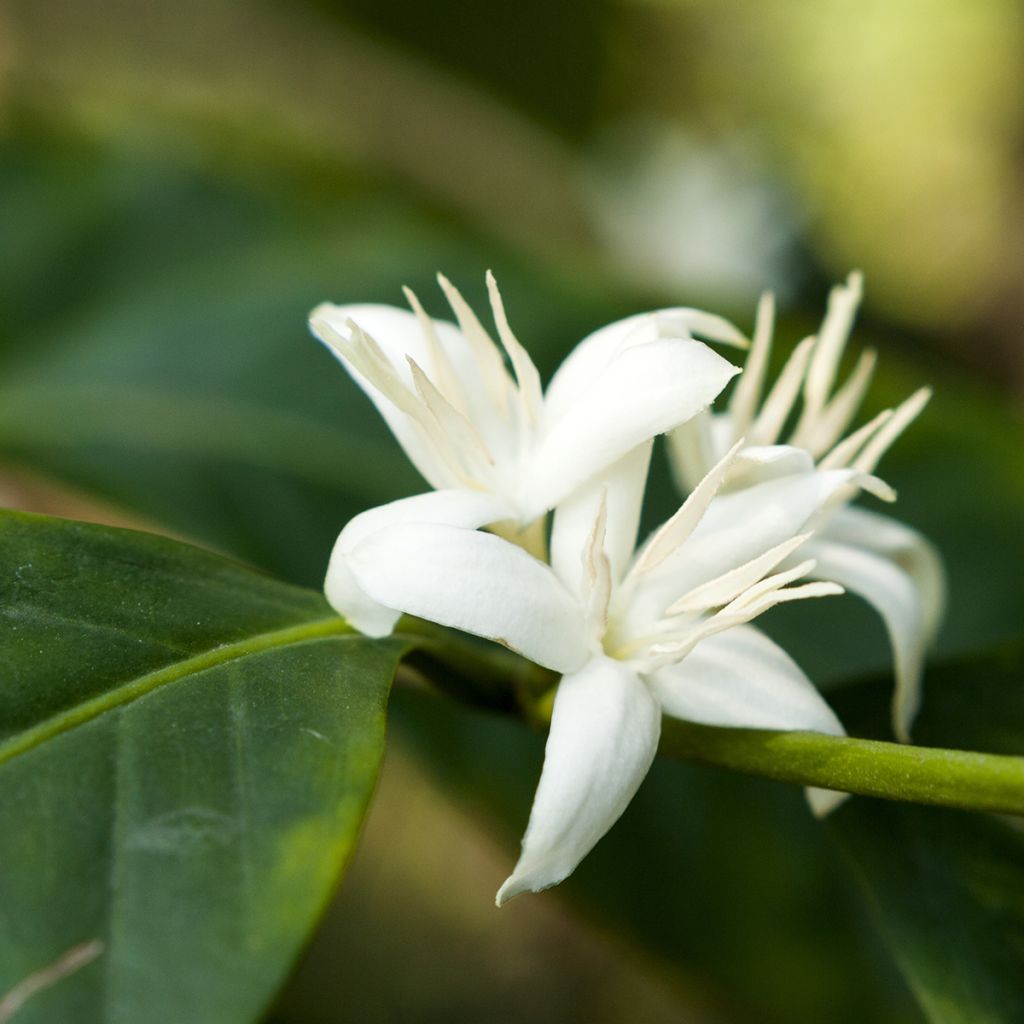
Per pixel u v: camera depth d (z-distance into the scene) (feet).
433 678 0.53
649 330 0.52
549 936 1.12
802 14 1.72
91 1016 0.44
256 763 0.47
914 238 1.77
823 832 0.64
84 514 0.70
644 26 1.48
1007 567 0.69
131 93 1.27
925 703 0.56
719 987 0.64
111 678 0.48
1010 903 0.54
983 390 0.75
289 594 0.52
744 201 1.65
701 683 0.51
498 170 1.38
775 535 0.51
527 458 0.52
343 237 0.78
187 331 0.73
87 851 0.46
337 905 1.07
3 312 0.76
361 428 0.69
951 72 1.81
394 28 1.25
